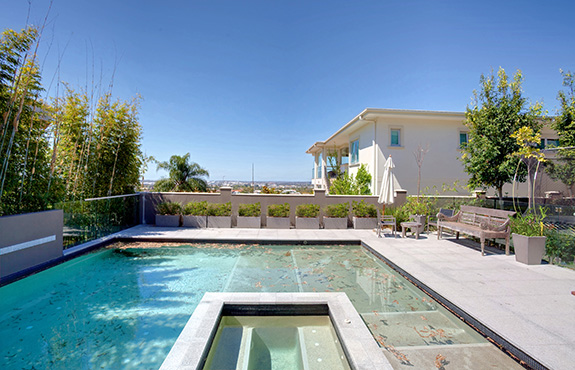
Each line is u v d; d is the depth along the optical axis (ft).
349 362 7.61
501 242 20.92
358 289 14.30
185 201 29.86
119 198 25.52
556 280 13.48
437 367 7.78
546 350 7.72
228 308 10.80
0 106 15.40
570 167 18.52
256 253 21.06
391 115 35.42
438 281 13.34
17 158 16.71
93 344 9.50
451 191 37.50
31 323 10.97
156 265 18.11
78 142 22.98
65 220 18.63
